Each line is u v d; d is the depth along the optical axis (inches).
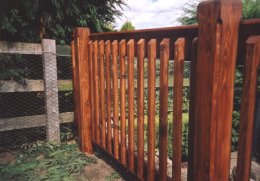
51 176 117.5
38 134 165.0
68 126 170.7
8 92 157.9
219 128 60.8
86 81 136.9
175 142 76.8
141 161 96.9
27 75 165.8
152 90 86.1
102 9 187.6
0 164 129.7
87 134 141.4
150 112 88.0
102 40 121.0
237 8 56.8
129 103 100.4
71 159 134.3
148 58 85.6
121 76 104.9
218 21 56.0
